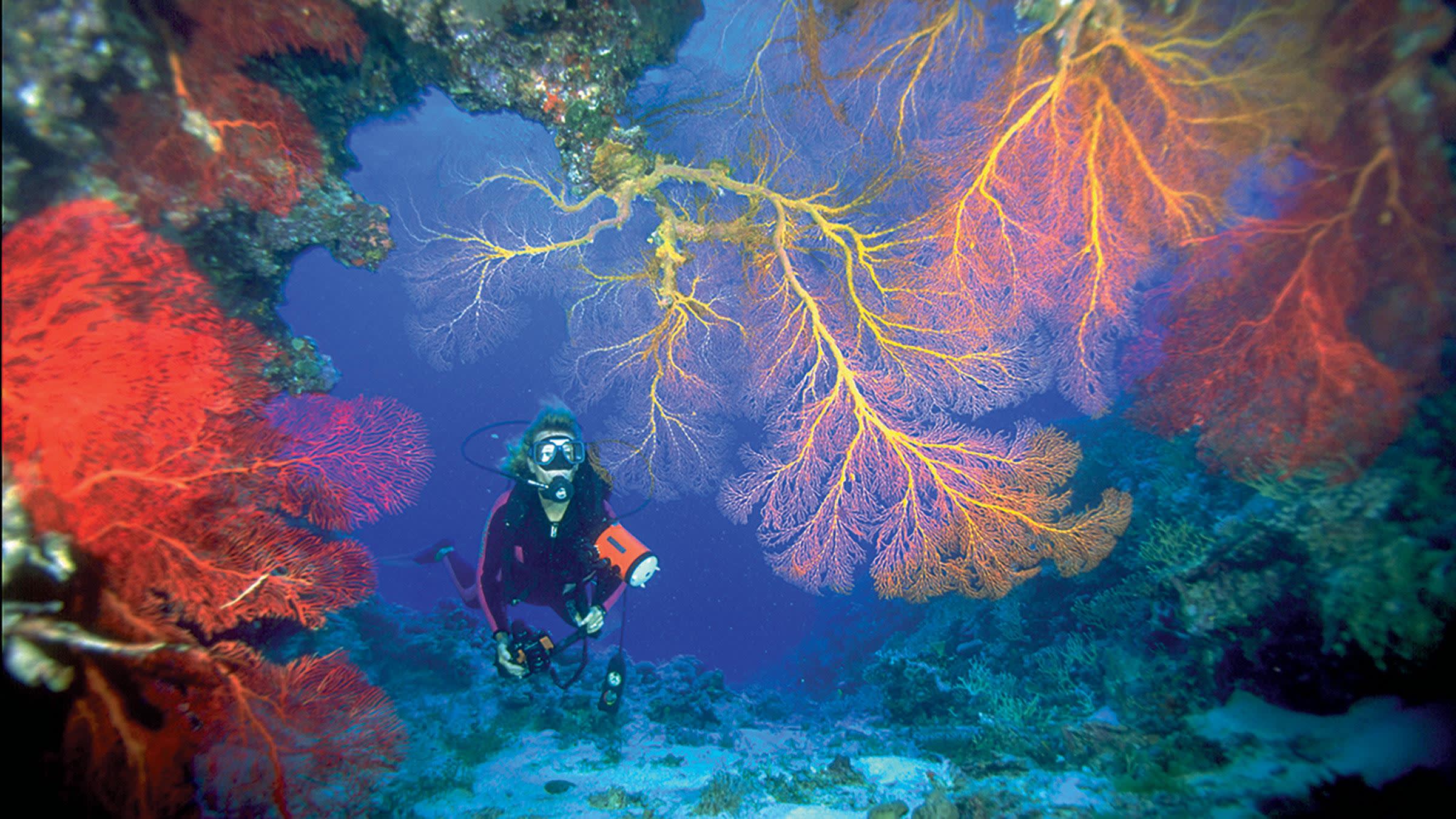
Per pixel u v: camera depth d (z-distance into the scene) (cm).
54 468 206
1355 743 340
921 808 354
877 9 457
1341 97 388
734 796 386
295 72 358
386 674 614
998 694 577
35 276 206
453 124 1261
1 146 226
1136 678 496
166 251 246
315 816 296
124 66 262
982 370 448
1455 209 382
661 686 689
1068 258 433
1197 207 421
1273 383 434
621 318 609
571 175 427
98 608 228
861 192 445
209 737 265
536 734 534
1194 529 545
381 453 310
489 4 347
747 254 481
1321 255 415
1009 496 418
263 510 279
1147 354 498
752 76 584
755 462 454
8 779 205
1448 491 365
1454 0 343
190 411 241
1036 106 399
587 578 421
